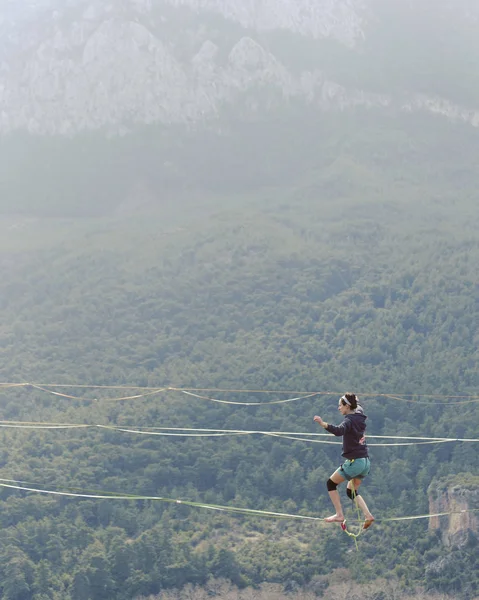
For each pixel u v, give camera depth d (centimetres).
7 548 9969
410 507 11025
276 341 19750
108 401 16112
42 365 19200
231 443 13550
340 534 10362
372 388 15550
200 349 19712
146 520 11088
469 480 10794
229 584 9812
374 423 13962
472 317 18375
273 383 17038
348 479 1900
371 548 10162
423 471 11681
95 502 11325
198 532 10962
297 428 13962
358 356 17675
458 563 9594
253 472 12875
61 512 11262
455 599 9262
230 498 12400
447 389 14650
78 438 14288
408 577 9612
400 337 18162
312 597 9675
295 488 12206
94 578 9625
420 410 14175
